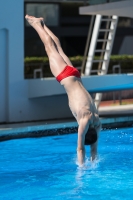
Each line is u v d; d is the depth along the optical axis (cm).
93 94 3734
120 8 2959
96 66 4772
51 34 2061
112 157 2159
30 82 3086
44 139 2628
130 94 4428
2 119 3034
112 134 2736
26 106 3092
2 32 3009
